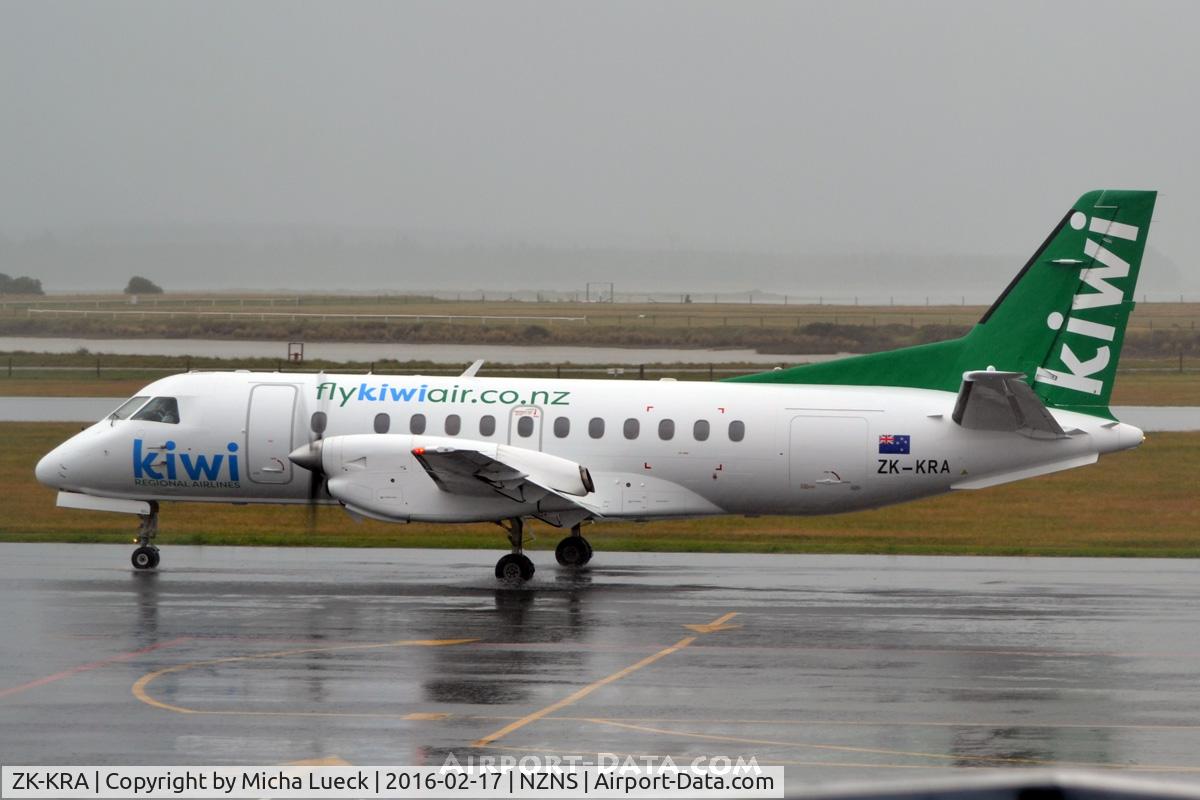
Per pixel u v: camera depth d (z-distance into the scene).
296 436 71.19
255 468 71.19
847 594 62.81
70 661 46.16
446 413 71.31
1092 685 43.84
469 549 78.94
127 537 81.56
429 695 41.62
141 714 38.94
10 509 95.31
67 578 65.19
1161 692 42.88
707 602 60.09
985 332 71.50
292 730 37.38
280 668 45.28
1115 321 70.31
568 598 60.94
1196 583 66.69
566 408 71.19
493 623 54.34
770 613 57.25
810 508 71.38
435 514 66.00
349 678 43.91
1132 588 64.94
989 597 61.94
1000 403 67.44
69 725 37.72
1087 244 70.31
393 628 52.94
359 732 37.22
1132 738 37.22
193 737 36.59
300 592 61.72
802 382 73.19
